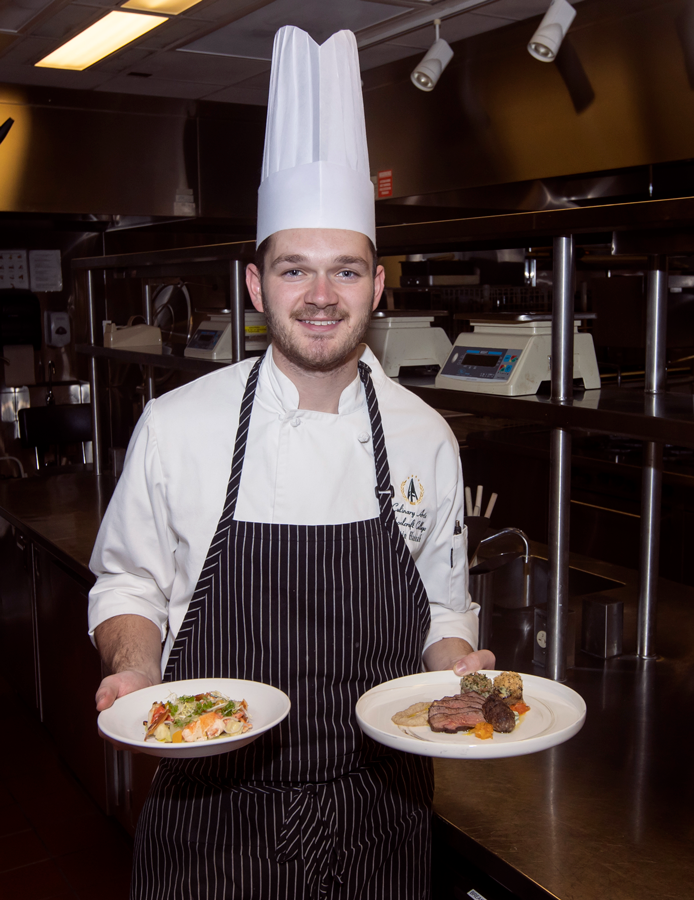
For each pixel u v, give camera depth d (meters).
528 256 4.03
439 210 3.89
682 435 1.27
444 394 1.82
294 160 1.14
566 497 1.61
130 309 4.80
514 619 2.06
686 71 2.53
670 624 2.01
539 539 4.03
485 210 3.60
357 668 1.19
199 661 1.18
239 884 1.13
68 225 4.57
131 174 4.26
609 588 2.30
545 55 2.44
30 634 2.98
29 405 4.60
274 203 1.16
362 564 1.20
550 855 1.15
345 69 1.17
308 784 1.15
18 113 3.96
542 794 1.31
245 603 1.17
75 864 2.43
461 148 3.32
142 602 1.23
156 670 1.15
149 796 1.23
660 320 1.74
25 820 2.64
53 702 2.81
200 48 3.36
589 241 1.62
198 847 1.14
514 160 3.13
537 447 3.98
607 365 3.90
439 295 4.49
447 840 1.25
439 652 1.27
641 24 2.62
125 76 3.80
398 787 1.20
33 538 2.77
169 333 4.65
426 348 2.24
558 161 2.97
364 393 1.27
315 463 1.19
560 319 1.55
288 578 1.17
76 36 3.20
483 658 1.17
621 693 1.65
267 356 1.24
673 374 3.89
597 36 2.75
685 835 1.20
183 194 4.39
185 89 4.06
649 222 1.30
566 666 1.75
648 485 1.77
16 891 2.31
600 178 3.07
